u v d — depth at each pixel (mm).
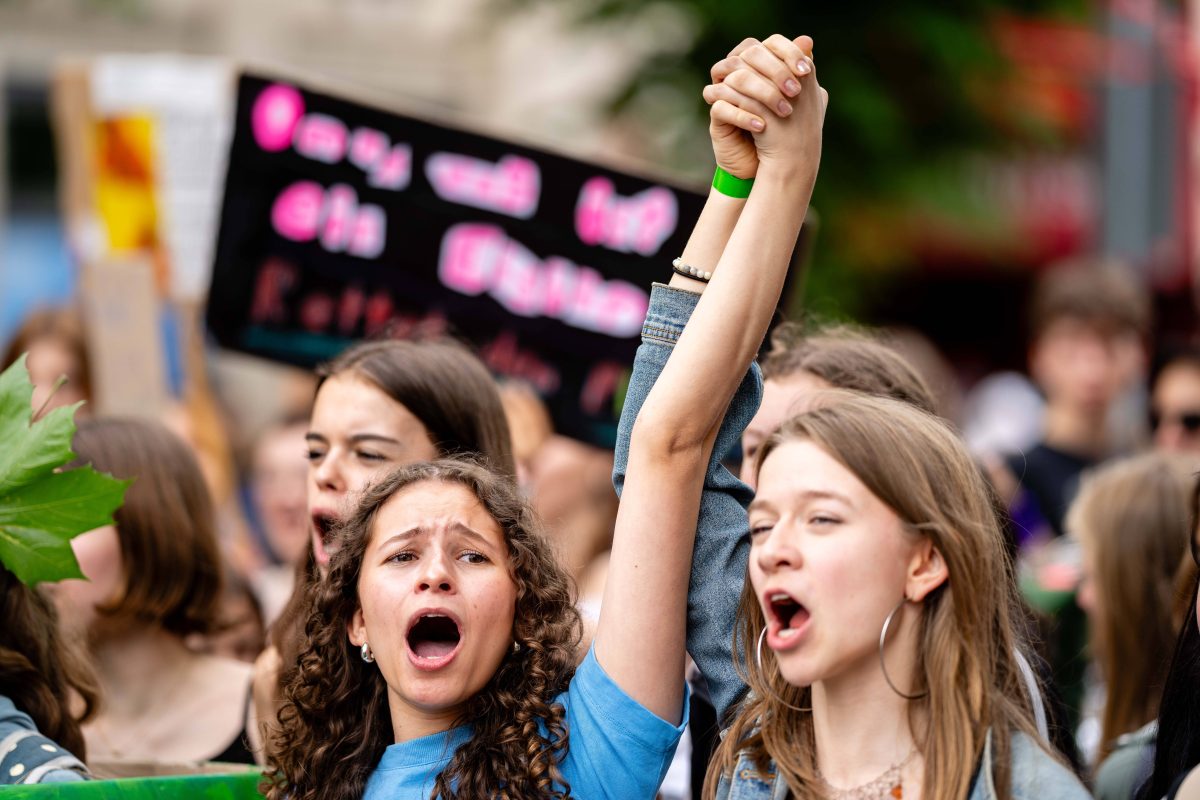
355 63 24000
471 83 23375
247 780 5332
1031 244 16531
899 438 4391
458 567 4887
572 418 8250
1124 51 12898
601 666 4840
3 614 5672
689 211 8180
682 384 4789
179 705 6734
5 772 5305
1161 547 7234
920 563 4355
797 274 7172
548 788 4723
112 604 6621
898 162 14242
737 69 4801
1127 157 12812
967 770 4207
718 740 5184
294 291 8336
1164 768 5047
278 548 10852
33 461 5332
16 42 23484
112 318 9352
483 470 5125
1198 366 10219
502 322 8305
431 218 8328
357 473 6137
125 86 9984
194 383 9992
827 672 4305
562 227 8273
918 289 19547
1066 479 11148
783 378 5973
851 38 14156
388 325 7855
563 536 7453
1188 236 15766
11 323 23703
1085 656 8320
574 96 17297
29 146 24078
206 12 23891
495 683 4898
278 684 5906
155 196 9953
